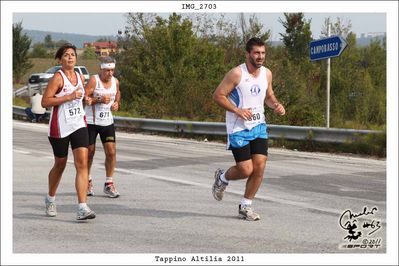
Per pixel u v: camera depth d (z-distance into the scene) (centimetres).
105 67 1716
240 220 1444
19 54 7794
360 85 4003
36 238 1301
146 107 4247
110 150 1711
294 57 5066
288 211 1531
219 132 3127
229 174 1454
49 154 2536
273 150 2762
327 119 2886
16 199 1678
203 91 4050
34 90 6238
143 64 4812
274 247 1236
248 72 1405
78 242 1272
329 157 2527
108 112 1720
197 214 1502
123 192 1767
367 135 2581
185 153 2617
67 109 1430
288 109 3341
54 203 1491
